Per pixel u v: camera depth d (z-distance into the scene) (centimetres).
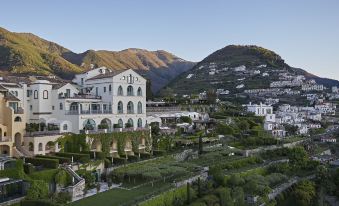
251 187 8288
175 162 9319
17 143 8138
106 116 9906
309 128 19238
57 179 6750
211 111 17262
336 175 9888
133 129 10069
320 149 14788
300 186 9238
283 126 17738
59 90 9625
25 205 5722
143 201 6322
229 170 9788
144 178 7906
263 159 11744
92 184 7381
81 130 9000
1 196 5875
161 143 10825
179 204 7094
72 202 6275
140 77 11000
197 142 11869
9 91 8619
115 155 9331
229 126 14350
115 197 6644
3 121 7956
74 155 7788
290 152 12056
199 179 7712
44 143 8156
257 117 17238
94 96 10238
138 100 10925
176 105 16550
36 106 9412
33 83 9475
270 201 8488
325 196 9212
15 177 6312
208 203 6950
